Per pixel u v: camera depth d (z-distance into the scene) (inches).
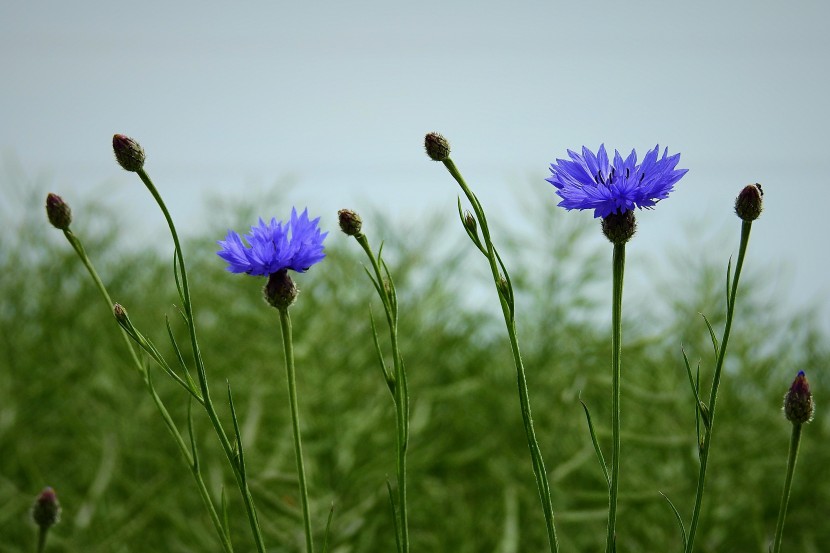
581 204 26.4
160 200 26.9
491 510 57.7
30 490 61.1
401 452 27.4
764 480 59.1
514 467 59.2
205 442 57.5
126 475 60.2
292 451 55.2
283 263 26.6
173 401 60.6
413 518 57.5
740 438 56.9
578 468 56.1
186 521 55.7
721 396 57.3
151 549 56.2
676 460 56.1
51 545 55.3
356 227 27.2
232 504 54.7
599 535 56.0
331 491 53.7
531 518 56.4
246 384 59.4
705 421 26.9
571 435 58.1
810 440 60.3
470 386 61.1
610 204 26.2
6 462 60.7
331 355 59.0
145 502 55.6
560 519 51.3
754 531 56.0
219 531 28.0
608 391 57.8
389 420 56.7
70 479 61.8
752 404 60.2
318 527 50.8
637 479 54.5
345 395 56.7
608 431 53.8
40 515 27.6
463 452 61.0
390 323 27.5
